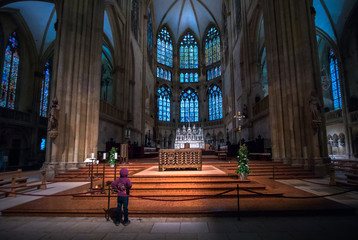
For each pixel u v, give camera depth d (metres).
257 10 21.45
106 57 28.94
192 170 10.90
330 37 25.88
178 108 49.22
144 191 7.71
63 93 13.55
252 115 23.23
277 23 15.52
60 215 6.00
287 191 8.19
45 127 26.52
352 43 24.27
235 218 5.66
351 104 24.12
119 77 24.36
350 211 6.00
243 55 25.77
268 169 12.95
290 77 14.34
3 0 17.39
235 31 31.03
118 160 16.28
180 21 49.94
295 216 5.80
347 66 24.70
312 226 5.07
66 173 12.47
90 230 4.94
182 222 5.40
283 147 14.39
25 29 23.58
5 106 22.17
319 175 12.03
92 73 15.23
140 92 32.25
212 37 49.31
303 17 14.00
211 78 48.94
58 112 12.97
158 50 48.19
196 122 48.44
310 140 12.90
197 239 4.39
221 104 46.28
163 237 4.50
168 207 6.18
